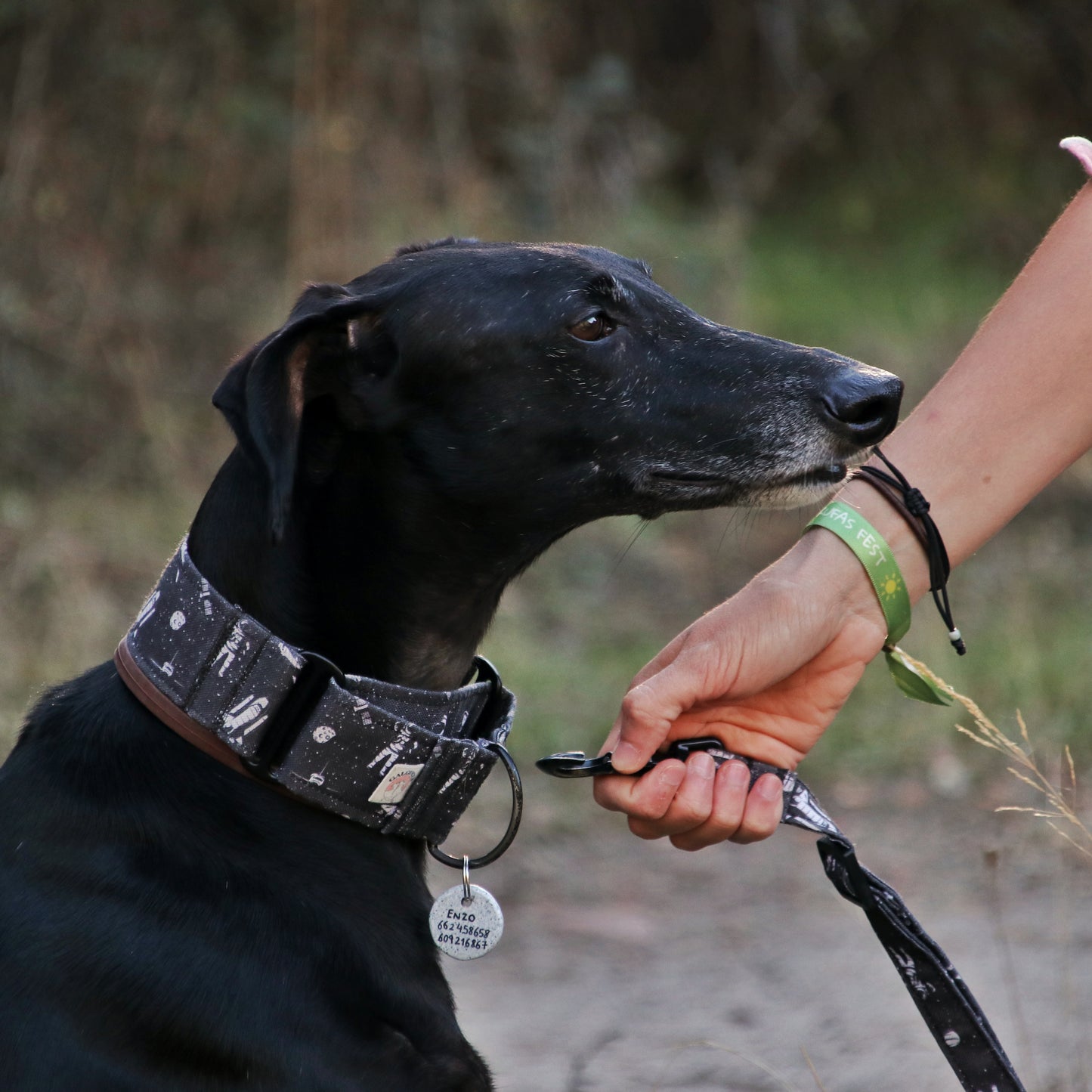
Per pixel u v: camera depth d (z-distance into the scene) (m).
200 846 3.31
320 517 3.69
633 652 9.45
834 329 15.64
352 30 12.35
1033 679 8.58
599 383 3.84
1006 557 11.13
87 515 9.54
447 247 4.12
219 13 11.67
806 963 5.99
